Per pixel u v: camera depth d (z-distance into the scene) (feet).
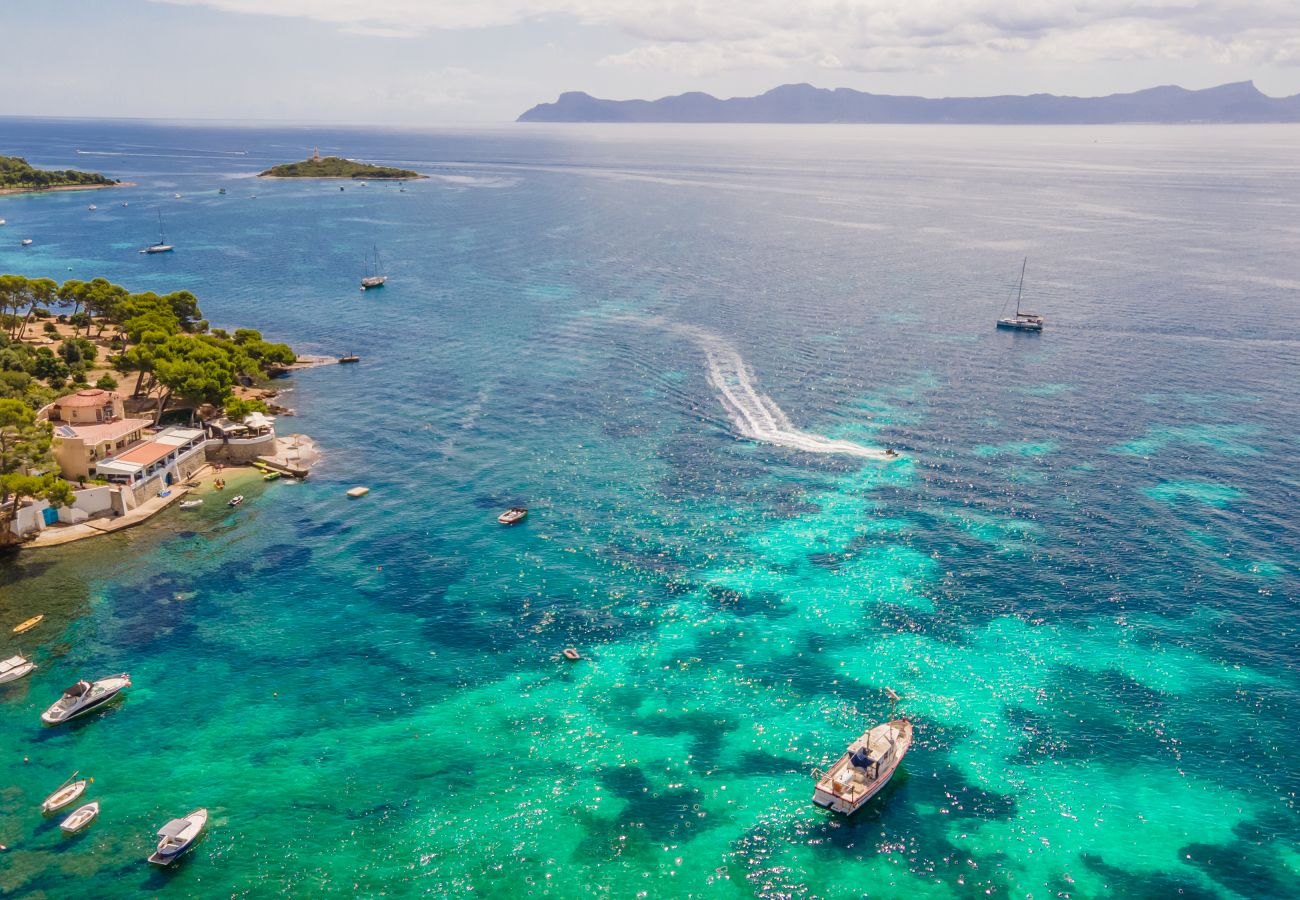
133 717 265.13
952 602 319.88
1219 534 360.28
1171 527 366.02
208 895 206.39
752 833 226.58
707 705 272.10
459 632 307.78
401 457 453.58
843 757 242.99
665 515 386.93
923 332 648.79
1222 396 510.58
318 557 356.59
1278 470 414.00
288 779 242.17
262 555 358.23
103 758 248.73
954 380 544.21
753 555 353.51
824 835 225.97
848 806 229.04
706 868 216.13
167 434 442.91
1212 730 258.16
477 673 287.07
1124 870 215.31
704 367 579.89
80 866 213.46
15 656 290.35
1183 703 268.82
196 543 367.25
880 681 281.13
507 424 494.59
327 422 502.38
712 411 504.43
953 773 245.24
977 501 391.86
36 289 620.49
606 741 257.75
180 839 216.33
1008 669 285.02
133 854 217.36
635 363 592.60
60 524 377.50
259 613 318.04
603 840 223.92
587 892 209.15
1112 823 228.63
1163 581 329.31
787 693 276.82
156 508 392.88
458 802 235.40
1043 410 493.36
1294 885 210.18
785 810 233.55
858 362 581.53
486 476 428.97
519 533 374.63
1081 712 266.36
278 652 296.51
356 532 376.48
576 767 248.11
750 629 307.99
